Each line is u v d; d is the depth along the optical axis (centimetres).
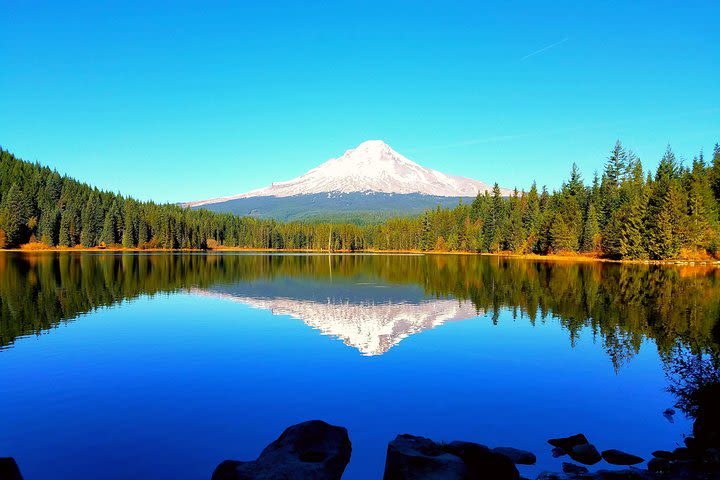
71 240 14300
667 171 10975
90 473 1062
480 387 1658
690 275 5944
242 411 1428
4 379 1731
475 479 939
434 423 1343
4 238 13138
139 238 15250
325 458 1003
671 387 1513
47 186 16500
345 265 8975
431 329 2703
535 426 1324
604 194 11638
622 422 1355
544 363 1964
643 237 8925
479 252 15338
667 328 2661
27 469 1079
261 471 924
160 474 1059
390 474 952
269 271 7206
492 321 2947
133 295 4141
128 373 1814
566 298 3925
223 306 3581
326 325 2819
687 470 1003
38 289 4378
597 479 981
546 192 14250
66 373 1812
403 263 9812
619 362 1981
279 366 1919
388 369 1878
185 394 1577
